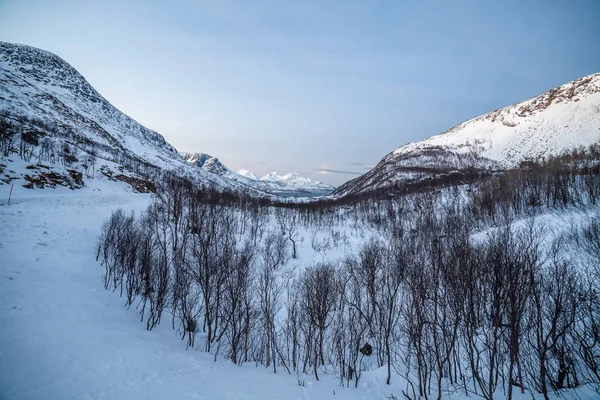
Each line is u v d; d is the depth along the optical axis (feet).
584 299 47.78
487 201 202.28
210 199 205.46
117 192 239.91
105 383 38.60
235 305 69.51
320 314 71.10
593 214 125.90
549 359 49.83
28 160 198.18
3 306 50.06
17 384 34.04
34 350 41.29
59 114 597.11
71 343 46.03
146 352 51.75
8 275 61.57
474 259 63.67
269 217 260.42
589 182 159.33
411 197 332.39
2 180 161.48
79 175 212.23
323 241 212.64
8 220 100.27
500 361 52.60
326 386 54.34
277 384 51.98
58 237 95.25
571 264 73.92
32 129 300.20
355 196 474.08
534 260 51.80
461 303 53.93
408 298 69.92
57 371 38.50
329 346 77.20
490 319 56.49
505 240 65.72
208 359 59.93
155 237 114.62
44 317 50.78
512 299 45.68
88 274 77.66
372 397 49.93
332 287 86.89
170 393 39.81
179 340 65.67
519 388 48.37
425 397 47.57
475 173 442.91
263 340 76.02
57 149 270.67
